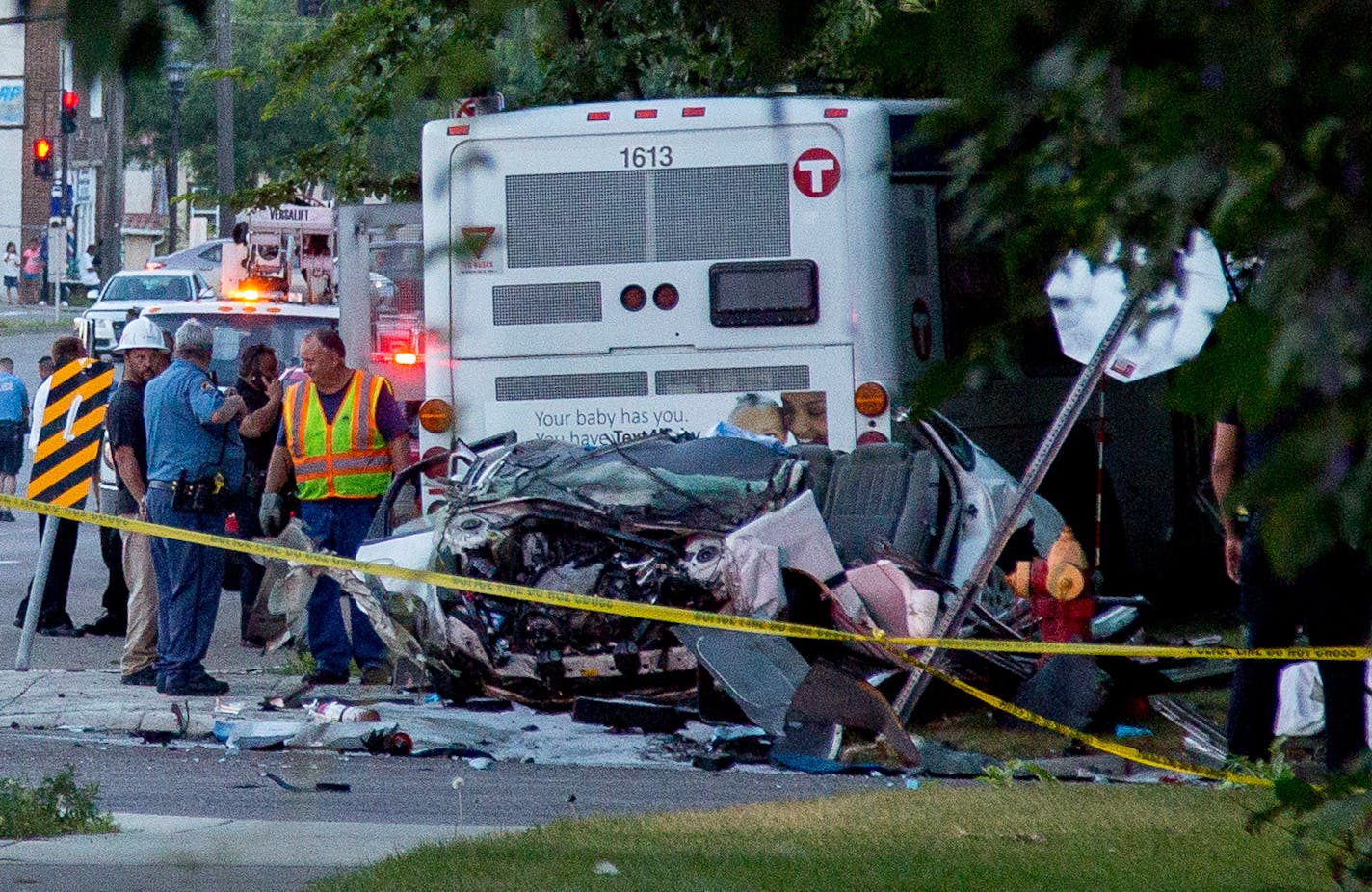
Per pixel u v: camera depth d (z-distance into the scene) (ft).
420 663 125.80
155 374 147.54
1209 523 184.34
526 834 77.77
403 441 140.46
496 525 123.03
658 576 118.21
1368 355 24.70
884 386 151.84
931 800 87.25
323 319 262.67
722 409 153.17
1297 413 26.30
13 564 241.55
